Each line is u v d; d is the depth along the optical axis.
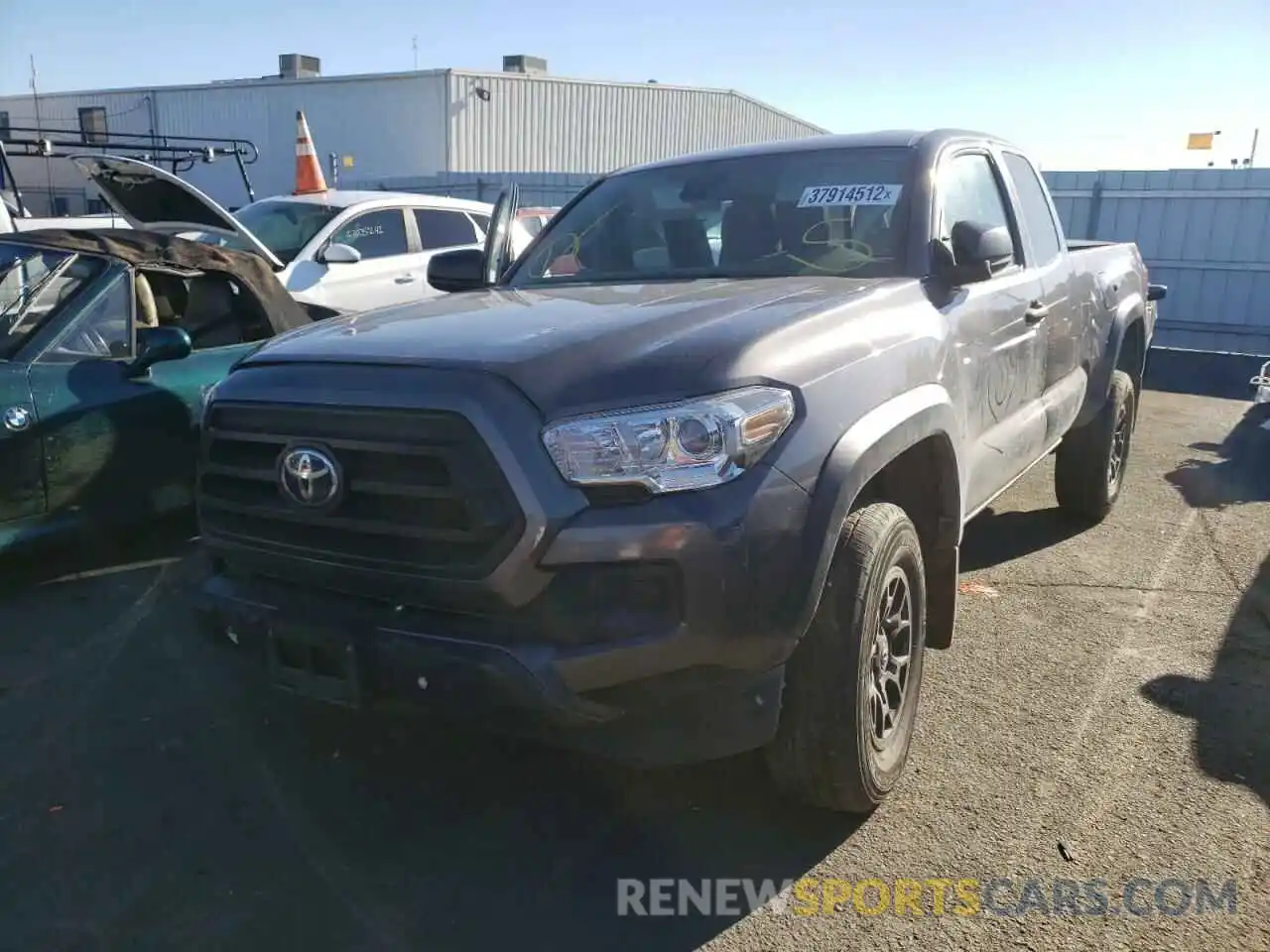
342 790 3.30
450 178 22.09
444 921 2.71
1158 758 3.48
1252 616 4.73
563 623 2.47
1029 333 4.39
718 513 2.47
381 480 2.61
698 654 2.49
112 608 4.71
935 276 3.68
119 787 3.29
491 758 3.50
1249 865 2.90
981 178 4.50
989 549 5.71
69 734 3.61
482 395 2.51
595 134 31.50
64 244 5.24
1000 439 4.12
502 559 2.45
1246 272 14.66
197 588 3.03
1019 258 4.59
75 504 4.86
